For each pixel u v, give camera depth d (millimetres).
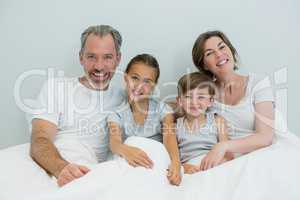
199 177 1122
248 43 1594
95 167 1115
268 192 1038
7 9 1554
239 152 1263
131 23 1577
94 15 1567
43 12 1559
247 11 1580
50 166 1156
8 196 1010
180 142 1419
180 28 1583
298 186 1056
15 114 1600
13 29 1565
